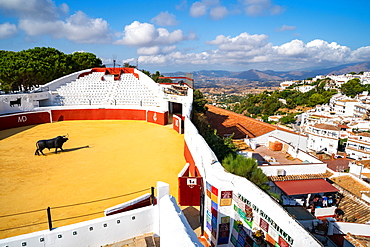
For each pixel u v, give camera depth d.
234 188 11.83
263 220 10.03
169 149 24.42
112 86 44.06
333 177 26.69
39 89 40.50
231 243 12.17
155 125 35.03
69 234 10.62
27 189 15.78
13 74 41.38
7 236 11.04
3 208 13.45
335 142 56.50
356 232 18.17
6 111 33.78
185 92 36.53
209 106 51.66
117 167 19.64
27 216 12.63
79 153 23.16
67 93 41.72
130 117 38.19
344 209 21.33
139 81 45.59
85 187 16.05
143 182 16.81
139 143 26.45
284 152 25.33
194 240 7.05
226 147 20.05
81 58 63.09
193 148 17.94
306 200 20.14
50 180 17.17
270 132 28.67
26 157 21.98
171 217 8.52
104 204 13.86
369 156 52.88
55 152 23.12
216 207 12.09
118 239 11.65
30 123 34.94
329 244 16.33
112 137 28.86
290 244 8.47
